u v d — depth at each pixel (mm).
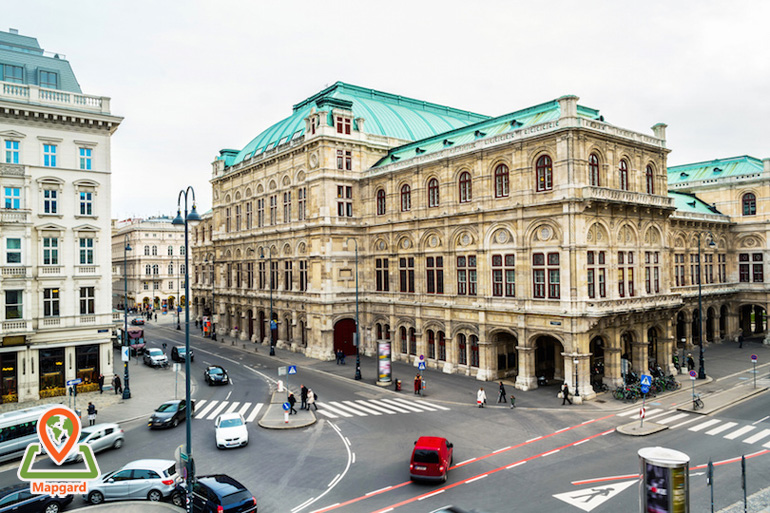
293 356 59969
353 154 60094
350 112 60250
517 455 27625
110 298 45094
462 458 27375
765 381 43562
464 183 48281
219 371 46969
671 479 15711
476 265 46625
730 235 68625
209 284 91062
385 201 57312
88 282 44094
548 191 41000
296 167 62625
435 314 50594
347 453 28500
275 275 67312
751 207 67125
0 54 45469
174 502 23312
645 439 29828
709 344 64562
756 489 22812
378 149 62219
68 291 43125
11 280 40094
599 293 40938
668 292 47188
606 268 41625
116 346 69250
